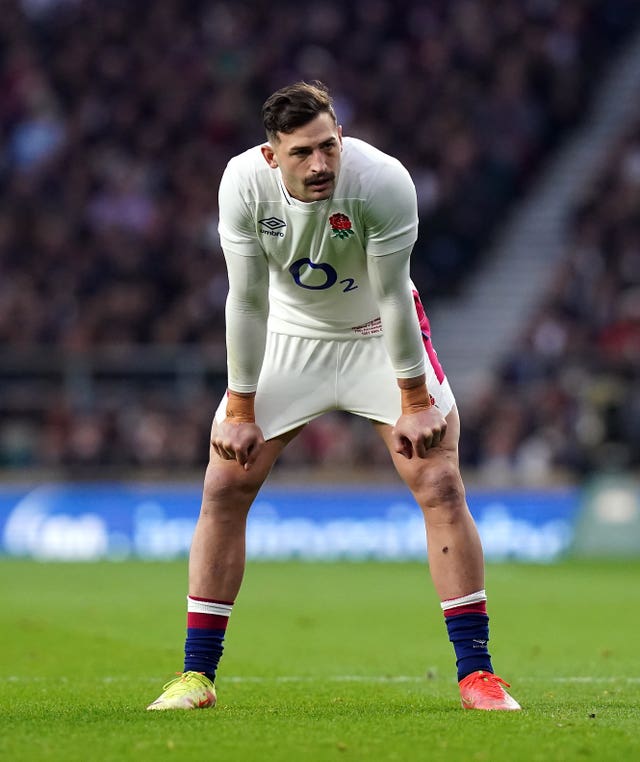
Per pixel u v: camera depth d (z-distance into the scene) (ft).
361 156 59.93
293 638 112.06
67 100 269.23
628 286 234.38
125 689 75.41
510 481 204.13
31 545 203.92
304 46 280.31
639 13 292.61
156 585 161.27
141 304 230.48
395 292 61.67
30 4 281.13
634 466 204.54
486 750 51.31
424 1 287.28
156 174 257.34
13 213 247.91
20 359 206.08
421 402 63.36
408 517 202.49
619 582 165.07
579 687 77.61
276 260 62.49
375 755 50.37
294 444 208.54
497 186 260.01
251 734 54.95
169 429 206.69
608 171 257.34
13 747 51.90
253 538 202.49
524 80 274.16
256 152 60.39
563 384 209.97
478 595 64.03
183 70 273.75
